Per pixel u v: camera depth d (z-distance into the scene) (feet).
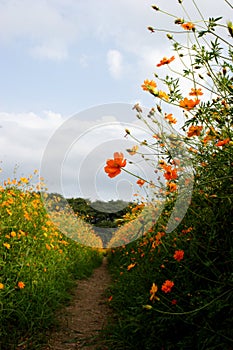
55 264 19.25
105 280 25.67
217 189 8.11
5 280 12.81
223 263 7.31
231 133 8.23
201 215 8.38
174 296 8.39
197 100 7.98
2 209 16.25
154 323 8.55
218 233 7.90
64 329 12.77
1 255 13.85
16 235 15.31
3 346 10.06
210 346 6.52
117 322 12.07
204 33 7.57
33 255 16.58
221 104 8.54
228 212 7.96
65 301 17.02
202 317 7.36
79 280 24.22
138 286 11.74
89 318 14.62
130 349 8.95
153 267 10.19
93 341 10.74
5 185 20.58
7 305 11.45
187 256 8.38
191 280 8.18
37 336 11.18
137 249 16.07
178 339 7.87
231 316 6.69
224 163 7.77
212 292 6.71
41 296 13.60
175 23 8.11
